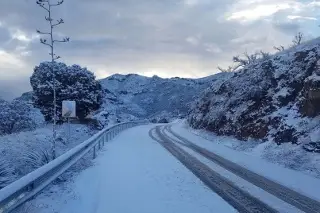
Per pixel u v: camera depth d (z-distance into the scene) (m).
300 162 17.64
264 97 27.47
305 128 20.42
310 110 21.16
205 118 37.88
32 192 8.41
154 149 23.16
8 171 11.30
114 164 16.55
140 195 11.16
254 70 31.84
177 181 13.23
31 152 13.90
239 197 11.17
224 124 31.66
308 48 27.39
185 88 157.62
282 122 22.92
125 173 14.45
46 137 21.62
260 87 28.14
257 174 15.23
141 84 187.38
